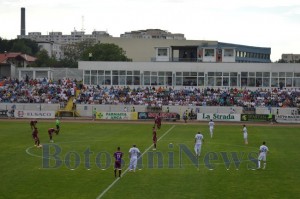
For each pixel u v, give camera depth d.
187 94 99.88
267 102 94.06
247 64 103.94
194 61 109.12
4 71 120.19
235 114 88.00
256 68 103.88
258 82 104.12
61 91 102.12
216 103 94.56
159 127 72.62
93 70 106.75
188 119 89.38
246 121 87.69
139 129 72.38
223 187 32.59
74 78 118.88
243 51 183.50
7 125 76.00
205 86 104.88
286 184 33.78
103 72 106.75
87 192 30.81
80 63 106.94
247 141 58.12
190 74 105.25
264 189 32.16
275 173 37.84
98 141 57.09
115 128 73.62
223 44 180.00
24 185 32.84
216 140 59.53
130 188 31.95
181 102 95.31
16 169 38.66
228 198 29.56
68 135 63.34
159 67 105.62
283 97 96.56
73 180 34.44
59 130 67.62
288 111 91.19
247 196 30.14
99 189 31.61
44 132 66.31
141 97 98.62
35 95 100.12
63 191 31.08
